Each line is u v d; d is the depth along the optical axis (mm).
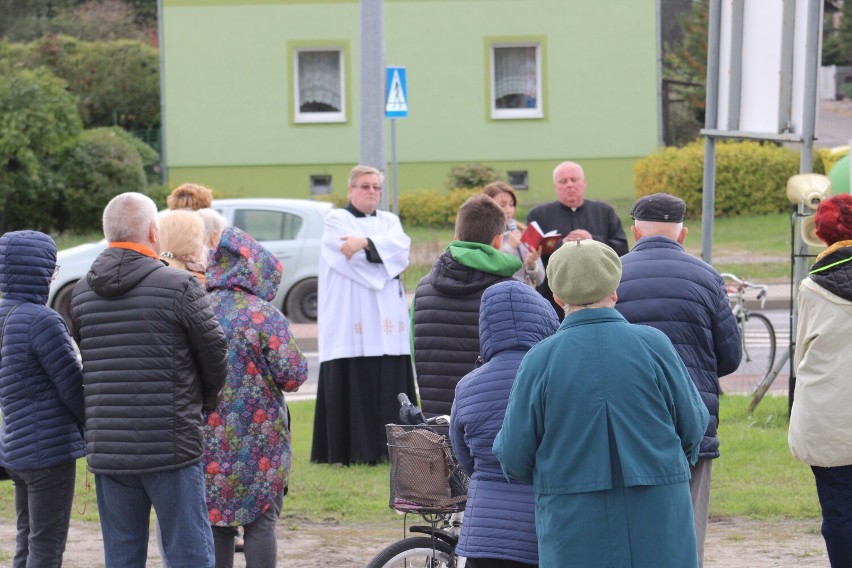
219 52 49094
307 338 25656
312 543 11469
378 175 14648
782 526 11797
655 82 49188
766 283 32531
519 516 7176
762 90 14836
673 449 6488
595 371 6469
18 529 9508
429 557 8445
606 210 15195
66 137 46594
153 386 8117
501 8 48969
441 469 8133
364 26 17766
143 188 47625
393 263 14375
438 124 49344
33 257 9031
